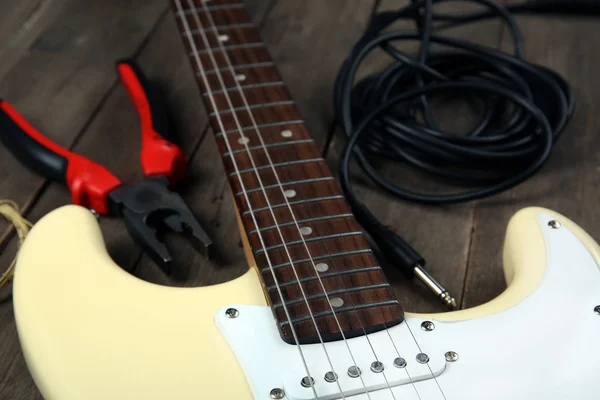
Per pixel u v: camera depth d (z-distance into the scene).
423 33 0.74
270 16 0.89
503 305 0.59
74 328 0.58
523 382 0.56
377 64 0.83
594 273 0.60
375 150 0.73
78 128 0.78
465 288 0.68
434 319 0.58
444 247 0.70
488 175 0.74
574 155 0.76
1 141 0.73
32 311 0.58
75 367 0.56
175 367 0.56
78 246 0.61
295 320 0.58
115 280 0.60
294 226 0.62
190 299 0.59
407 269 0.65
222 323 0.58
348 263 0.61
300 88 0.82
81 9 0.87
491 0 0.78
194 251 0.69
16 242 0.70
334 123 0.79
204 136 0.77
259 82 0.72
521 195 0.73
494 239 0.71
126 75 0.75
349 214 0.63
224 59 0.74
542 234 0.62
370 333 0.58
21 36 0.85
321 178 0.65
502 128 0.73
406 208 0.73
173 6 0.79
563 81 0.76
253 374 0.56
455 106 0.80
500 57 0.74
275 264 0.60
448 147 0.70
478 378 0.56
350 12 0.89
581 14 0.89
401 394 0.56
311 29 0.87
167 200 0.68
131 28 0.86
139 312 0.58
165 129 0.72
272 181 0.65
